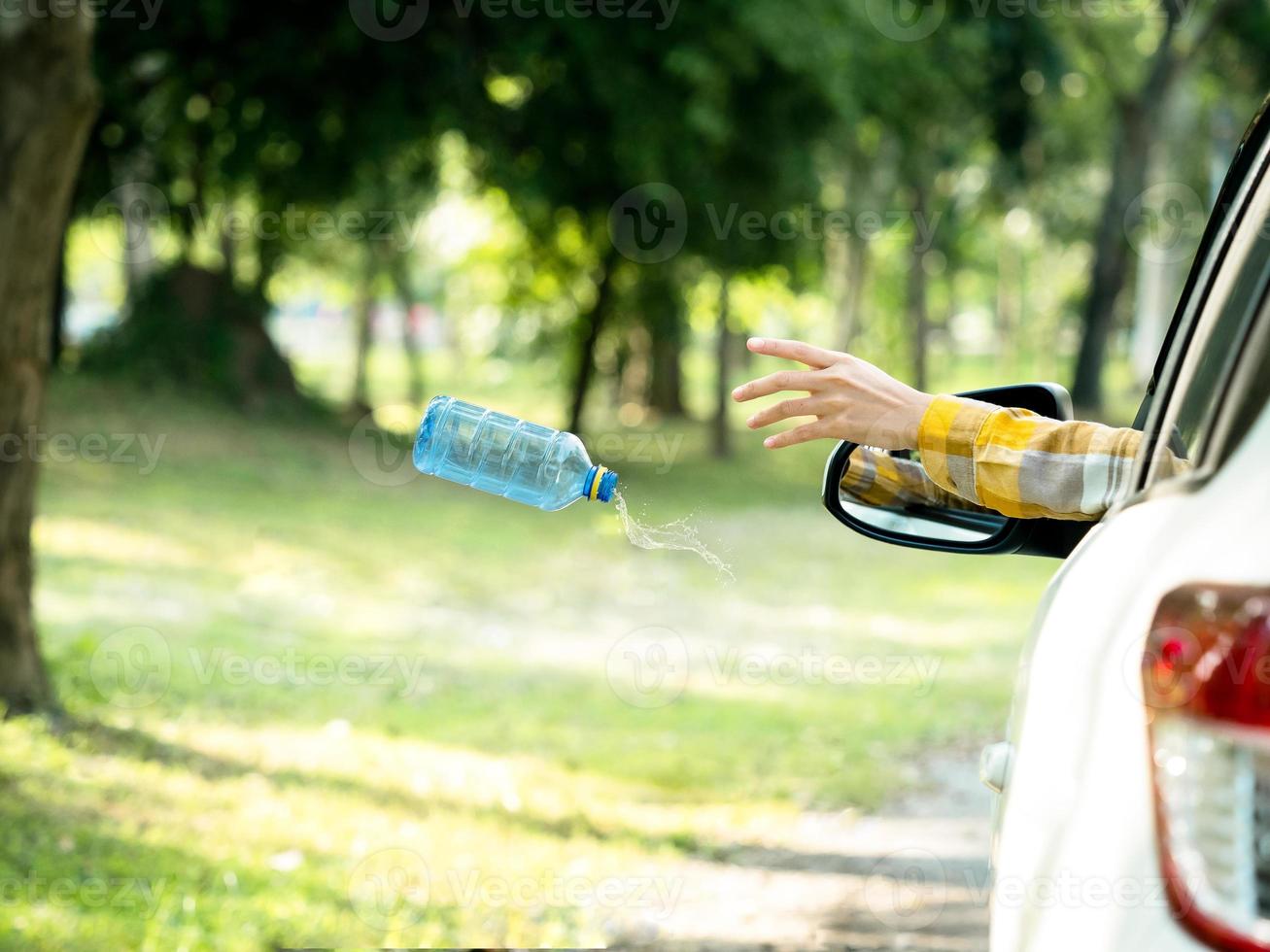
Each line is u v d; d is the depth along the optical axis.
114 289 87.69
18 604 17.42
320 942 11.64
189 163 54.16
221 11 46.91
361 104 50.75
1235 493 3.19
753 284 61.78
